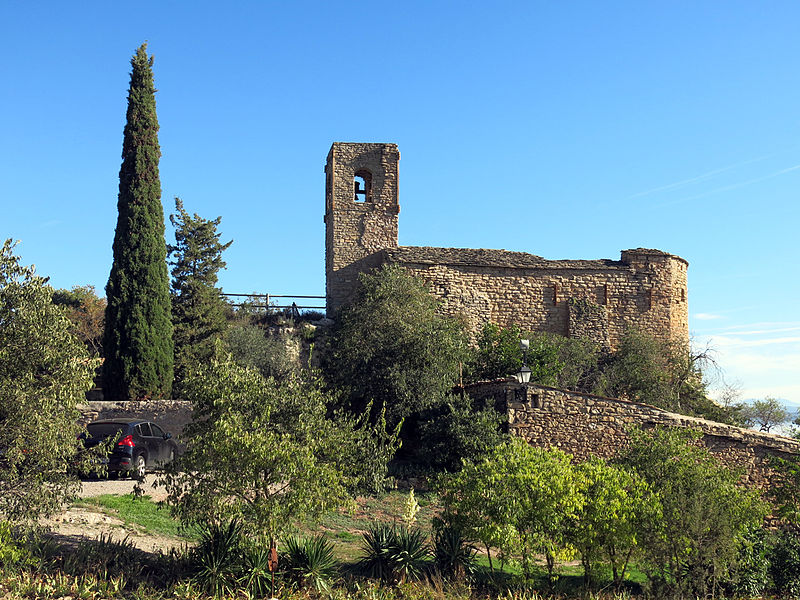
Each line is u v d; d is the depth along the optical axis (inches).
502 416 965.2
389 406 1024.9
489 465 614.2
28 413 469.4
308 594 520.7
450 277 1379.2
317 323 1301.7
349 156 1430.9
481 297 1387.8
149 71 1171.3
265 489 517.0
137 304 1093.1
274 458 501.4
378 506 829.8
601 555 624.7
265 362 1158.3
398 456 1043.3
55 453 486.9
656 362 1323.8
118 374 1075.9
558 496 588.4
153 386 1080.8
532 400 979.9
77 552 518.9
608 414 987.3
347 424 574.2
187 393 543.8
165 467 538.9
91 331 1492.4
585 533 598.9
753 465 979.3
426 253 1406.3
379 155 1440.7
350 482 557.6
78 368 502.3
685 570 655.8
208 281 1317.7
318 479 514.9
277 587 522.0
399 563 586.9
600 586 649.6
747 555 665.6
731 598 658.8
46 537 545.3
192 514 516.4
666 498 638.5
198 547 549.6
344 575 573.9
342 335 1146.0
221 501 510.9
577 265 1440.7
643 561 649.0
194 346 1209.4
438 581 576.1
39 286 503.5
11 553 476.7
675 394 1289.4
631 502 610.2
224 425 497.7
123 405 975.6
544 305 1418.6
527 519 593.9
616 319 1443.2
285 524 515.8
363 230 1412.4
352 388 1055.0
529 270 1422.2
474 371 1190.3
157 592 484.1
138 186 1128.8
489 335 1258.0
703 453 708.0
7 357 480.1
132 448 781.3
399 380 1023.0
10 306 491.5
